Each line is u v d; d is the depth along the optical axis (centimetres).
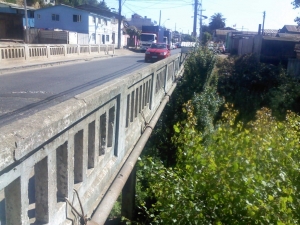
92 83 1324
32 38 3741
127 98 511
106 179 390
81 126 302
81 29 4559
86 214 318
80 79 1448
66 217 280
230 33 4559
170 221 580
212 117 1636
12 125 202
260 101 2372
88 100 303
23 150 194
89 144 345
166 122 1476
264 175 585
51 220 252
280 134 814
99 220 307
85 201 318
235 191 545
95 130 343
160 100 952
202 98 1602
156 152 1359
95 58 3017
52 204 253
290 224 493
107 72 1809
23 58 1931
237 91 2453
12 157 183
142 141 571
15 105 833
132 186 823
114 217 875
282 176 566
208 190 568
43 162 239
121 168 447
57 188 280
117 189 373
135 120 587
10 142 181
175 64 1530
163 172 631
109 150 412
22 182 206
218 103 1764
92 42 4706
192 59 1745
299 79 2478
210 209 567
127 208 837
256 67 2566
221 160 597
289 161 641
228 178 562
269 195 505
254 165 573
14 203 208
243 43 3444
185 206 576
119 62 2727
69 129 273
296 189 604
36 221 249
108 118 405
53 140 244
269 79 2473
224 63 2683
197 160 607
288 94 2356
